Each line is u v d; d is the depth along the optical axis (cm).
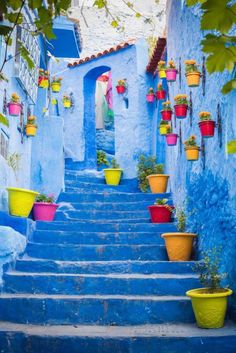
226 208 507
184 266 598
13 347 433
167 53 978
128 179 1109
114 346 422
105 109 1538
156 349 418
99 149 1423
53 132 945
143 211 841
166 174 1020
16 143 720
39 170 923
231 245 483
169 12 941
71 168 1237
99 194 929
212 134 538
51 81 1077
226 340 416
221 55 173
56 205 791
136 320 493
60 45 991
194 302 459
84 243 705
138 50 1152
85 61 1262
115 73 1198
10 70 670
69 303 498
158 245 669
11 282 543
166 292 539
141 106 1130
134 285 543
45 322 493
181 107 657
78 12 1488
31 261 594
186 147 623
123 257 661
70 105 1275
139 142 1112
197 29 655
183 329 456
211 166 578
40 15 241
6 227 565
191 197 696
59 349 427
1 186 625
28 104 816
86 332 448
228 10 165
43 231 704
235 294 466
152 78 1152
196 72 596
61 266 595
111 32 1505
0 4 229
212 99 569
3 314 497
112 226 762
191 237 645
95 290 544
